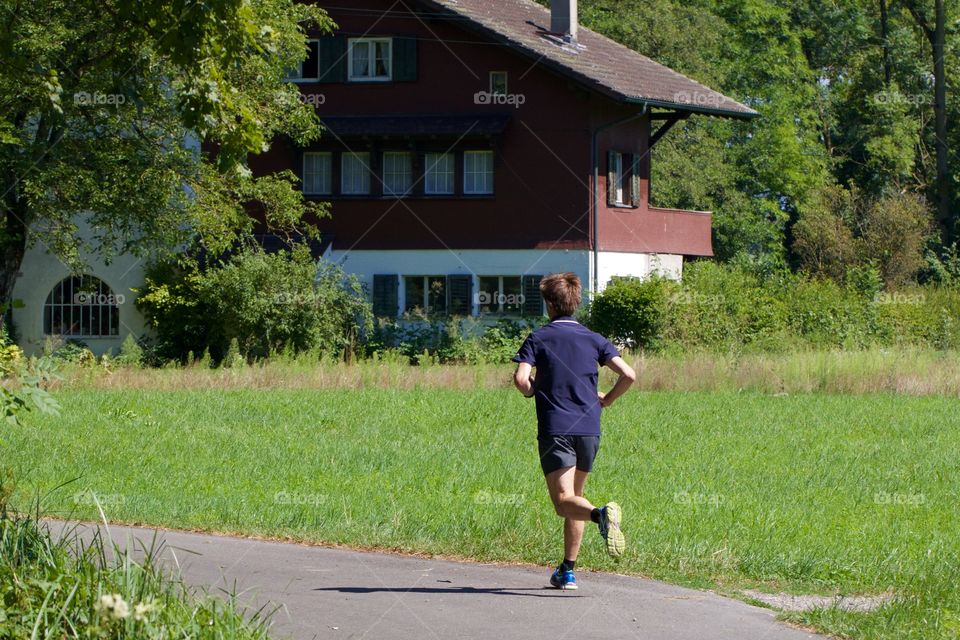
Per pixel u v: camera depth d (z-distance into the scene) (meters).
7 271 37.09
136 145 34.22
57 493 14.96
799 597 10.73
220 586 10.16
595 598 10.24
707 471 18.34
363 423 23.92
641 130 47.41
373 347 43.16
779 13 66.12
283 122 38.44
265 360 36.66
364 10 45.75
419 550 12.18
